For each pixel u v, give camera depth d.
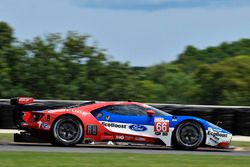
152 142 29.14
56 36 72.44
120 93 70.69
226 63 91.31
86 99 69.31
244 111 40.25
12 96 66.38
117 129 28.78
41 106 39.97
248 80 86.25
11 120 40.09
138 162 20.88
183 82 90.69
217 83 88.06
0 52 69.94
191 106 40.72
